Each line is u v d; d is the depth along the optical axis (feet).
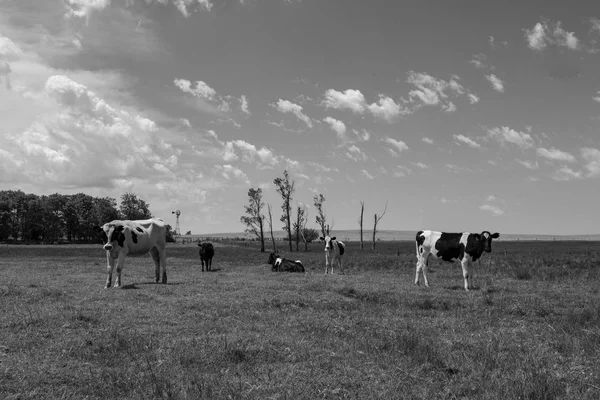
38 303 46.55
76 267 107.55
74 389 23.70
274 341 32.50
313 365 27.78
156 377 24.99
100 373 25.66
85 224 464.24
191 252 234.38
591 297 57.72
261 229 292.40
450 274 92.63
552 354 31.19
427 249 71.15
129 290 57.82
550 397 23.29
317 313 44.57
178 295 53.83
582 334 36.91
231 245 371.97
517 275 85.56
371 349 31.53
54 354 29.12
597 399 23.29
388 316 44.65
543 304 51.57
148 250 68.18
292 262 102.99
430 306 51.26
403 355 30.37
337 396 23.34
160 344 31.65
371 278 82.84
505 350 32.32
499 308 49.60
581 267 106.42
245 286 63.93
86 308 43.68
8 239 467.11
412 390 24.34
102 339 32.30
